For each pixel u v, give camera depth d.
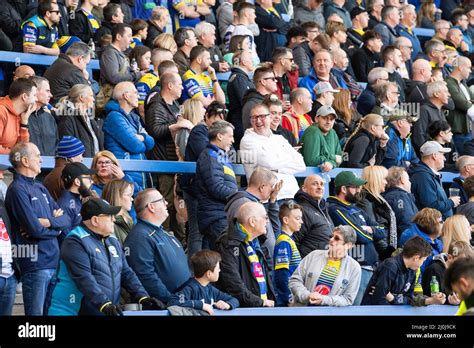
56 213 22.03
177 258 22.06
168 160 27.86
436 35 41.16
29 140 25.62
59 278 20.16
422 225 25.36
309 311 21.73
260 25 37.34
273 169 26.72
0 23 31.94
